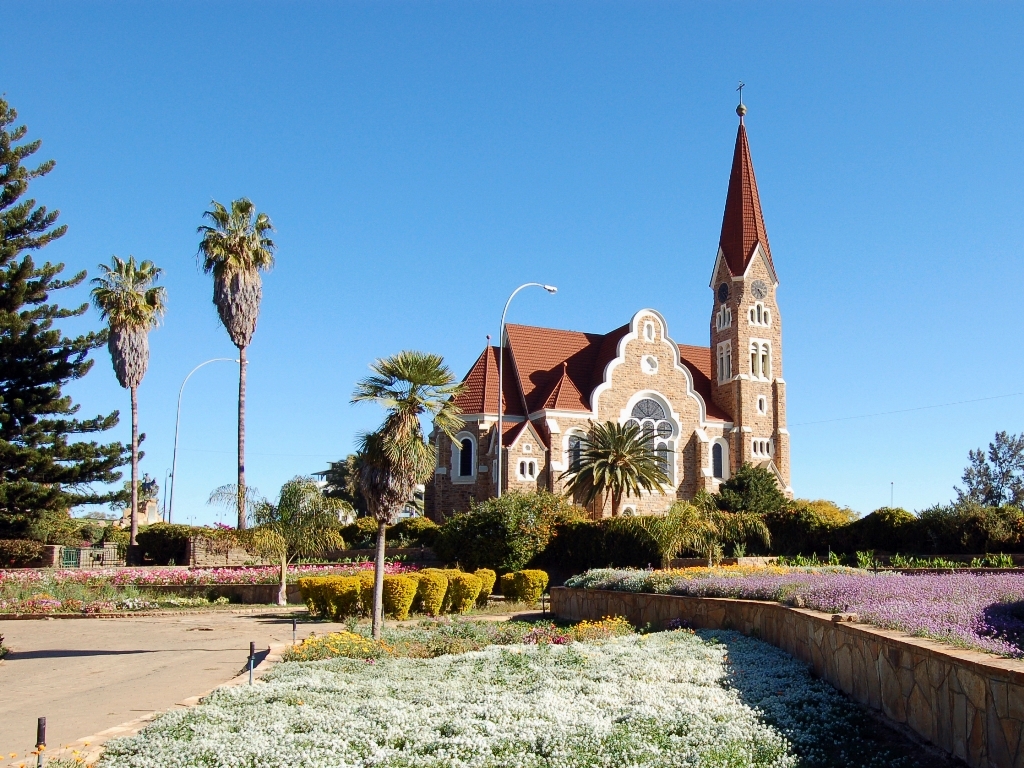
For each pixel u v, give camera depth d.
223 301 54.31
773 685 13.85
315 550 38.06
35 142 56.25
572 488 62.50
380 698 12.95
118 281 61.50
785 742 10.50
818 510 53.22
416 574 32.47
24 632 27.92
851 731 11.29
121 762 9.90
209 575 40.59
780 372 80.75
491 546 43.97
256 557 55.06
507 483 68.56
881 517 41.56
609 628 21.78
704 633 19.47
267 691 13.42
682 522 39.75
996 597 14.98
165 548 56.06
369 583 29.92
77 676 18.69
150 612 34.16
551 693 12.77
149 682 17.67
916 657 10.89
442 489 71.81
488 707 11.98
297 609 34.66
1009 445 94.00
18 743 12.34
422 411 23.34
